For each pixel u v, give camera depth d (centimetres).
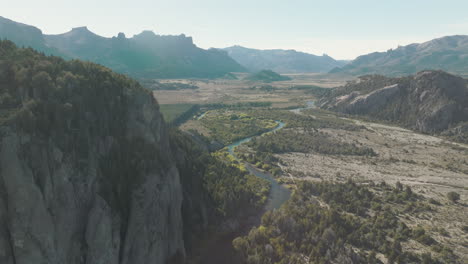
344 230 9962
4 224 5362
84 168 6581
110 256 6475
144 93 8900
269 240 9444
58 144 6203
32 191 5528
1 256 5278
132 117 8356
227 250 9600
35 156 5753
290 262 8500
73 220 6162
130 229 6944
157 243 7419
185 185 10556
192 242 9531
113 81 8500
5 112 5934
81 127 6869
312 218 10606
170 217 8225
